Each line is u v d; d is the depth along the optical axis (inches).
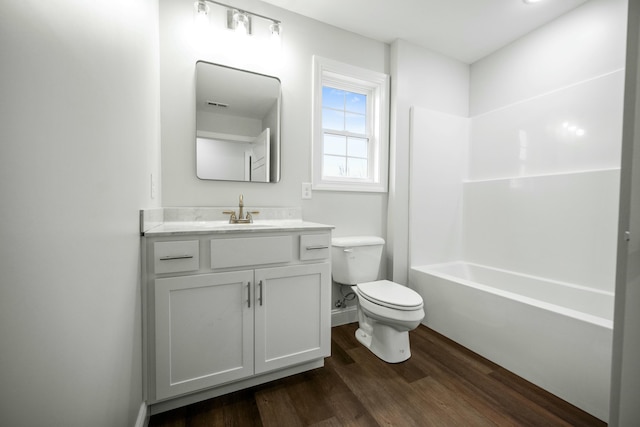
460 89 101.7
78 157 21.8
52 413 18.3
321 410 48.7
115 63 30.8
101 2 26.7
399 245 90.6
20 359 15.2
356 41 84.9
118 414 31.9
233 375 50.8
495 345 63.7
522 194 83.6
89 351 24.0
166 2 61.6
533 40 83.4
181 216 62.9
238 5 68.9
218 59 66.8
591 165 69.1
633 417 34.3
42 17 17.1
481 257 95.7
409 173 91.7
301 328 57.3
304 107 77.7
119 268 32.2
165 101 61.9
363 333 74.9
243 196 70.6
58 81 18.9
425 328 82.7
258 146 71.7
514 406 49.8
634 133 33.4
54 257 18.5
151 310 44.7
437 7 73.7
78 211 21.9
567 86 74.5
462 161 101.6
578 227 70.6
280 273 54.6
